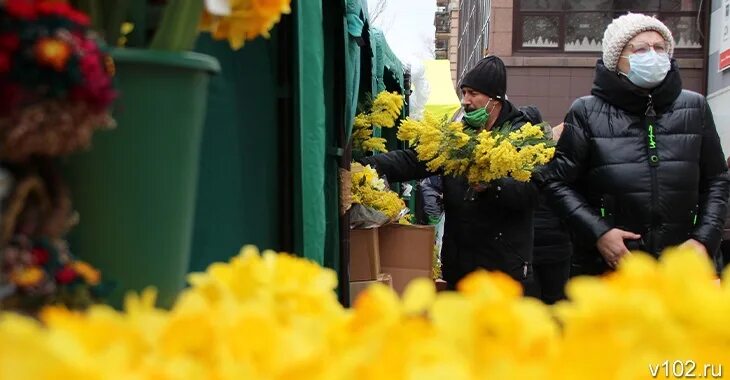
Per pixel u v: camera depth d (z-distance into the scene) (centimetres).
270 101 301
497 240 443
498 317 85
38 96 108
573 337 83
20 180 114
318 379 76
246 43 280
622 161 371
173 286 134
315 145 305
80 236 127
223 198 262
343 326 92
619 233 362
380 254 509
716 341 87
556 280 532
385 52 653
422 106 946
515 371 77
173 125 131
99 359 76
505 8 2041
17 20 106
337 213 404
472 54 3600
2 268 111
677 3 2020
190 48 137
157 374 75
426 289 93
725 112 1759
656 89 370
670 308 89
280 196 308
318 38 308
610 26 383
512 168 400
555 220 525
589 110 383
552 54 2053
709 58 1975
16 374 71
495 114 457
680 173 367
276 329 82
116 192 127
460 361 80
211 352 84
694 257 93
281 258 112
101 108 113
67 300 116
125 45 145
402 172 496
